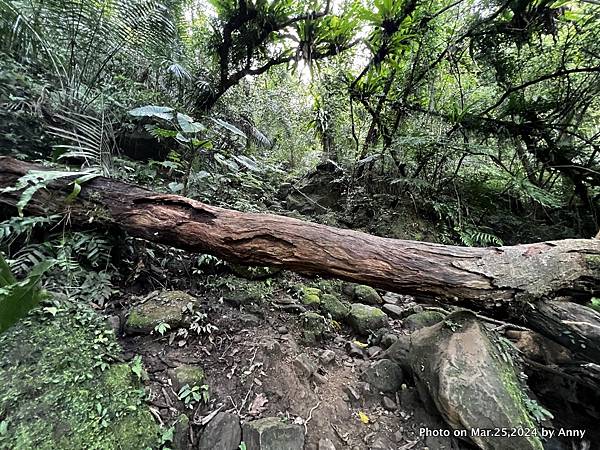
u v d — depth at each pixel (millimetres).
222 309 2004
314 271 1788
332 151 5172
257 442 1300
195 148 2625
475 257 1692
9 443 1034
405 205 4066
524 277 1588
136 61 3492
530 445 1288
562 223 3701
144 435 1200
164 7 3186
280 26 4062
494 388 1406
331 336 2133
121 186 2066
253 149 5074
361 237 1815
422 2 3285
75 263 1786
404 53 3742
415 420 1600
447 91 3867
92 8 2783
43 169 2014
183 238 1904
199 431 1329
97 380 1305
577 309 1629
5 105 2309
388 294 2789
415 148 3697
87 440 1106
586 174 3371
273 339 1815
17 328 1366
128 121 3213
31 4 2533
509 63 3545
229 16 4016
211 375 1553
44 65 2775
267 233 1781
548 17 3082
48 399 1172
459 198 3898
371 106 4113
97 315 1632
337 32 4004
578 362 1704
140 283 2066
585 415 1717
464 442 1463
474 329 1661
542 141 3604
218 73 4539
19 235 1910
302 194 4539
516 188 3578
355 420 1578
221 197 3270
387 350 1959
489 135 3627
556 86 3490
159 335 1669
